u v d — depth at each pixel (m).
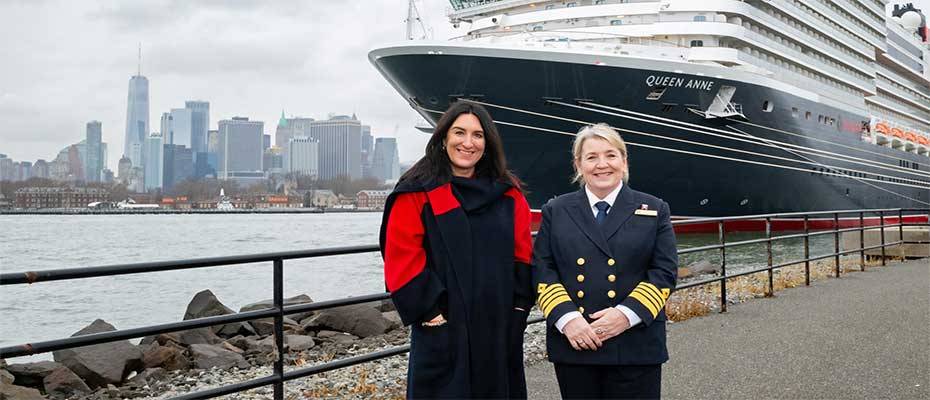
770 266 10.20
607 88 23.28
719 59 26.52
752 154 27.81
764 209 30.30
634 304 3.21
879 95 46.34
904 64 48.22
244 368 8.40
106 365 8.12
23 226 80.38
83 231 67.38
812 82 34.19
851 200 36.12
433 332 3.06
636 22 27.78
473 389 3.04
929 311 8.52
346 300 5.17
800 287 11.14
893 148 41.28
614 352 3.26
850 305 9.10
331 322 10.33
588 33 26.30
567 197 3.50
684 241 29.28
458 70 22.52
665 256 3.32
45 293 20.47
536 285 3.34
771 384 5.42
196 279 23.17
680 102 24.70
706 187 27.64
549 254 3.43
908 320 7.93
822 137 32.12
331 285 20.98
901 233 15.73
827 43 37.12
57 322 16.06
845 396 5.09
